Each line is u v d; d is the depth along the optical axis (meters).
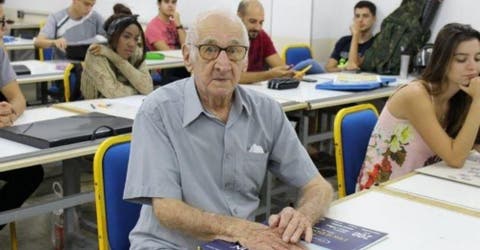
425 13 4.60
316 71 4.43
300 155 1.72
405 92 2.19
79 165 2.70
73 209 2.78
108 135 2.26
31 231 3.12
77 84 3.48
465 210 1.60
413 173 1.99
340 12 5.33
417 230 1.44
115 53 3.32
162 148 1.54
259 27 4.14
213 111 1.61
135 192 1.50
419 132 2.18
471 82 2.10
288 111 3.10
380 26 4.91
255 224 1.42
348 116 2.29
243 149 1.62
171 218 1.45
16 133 2.21
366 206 1.61
